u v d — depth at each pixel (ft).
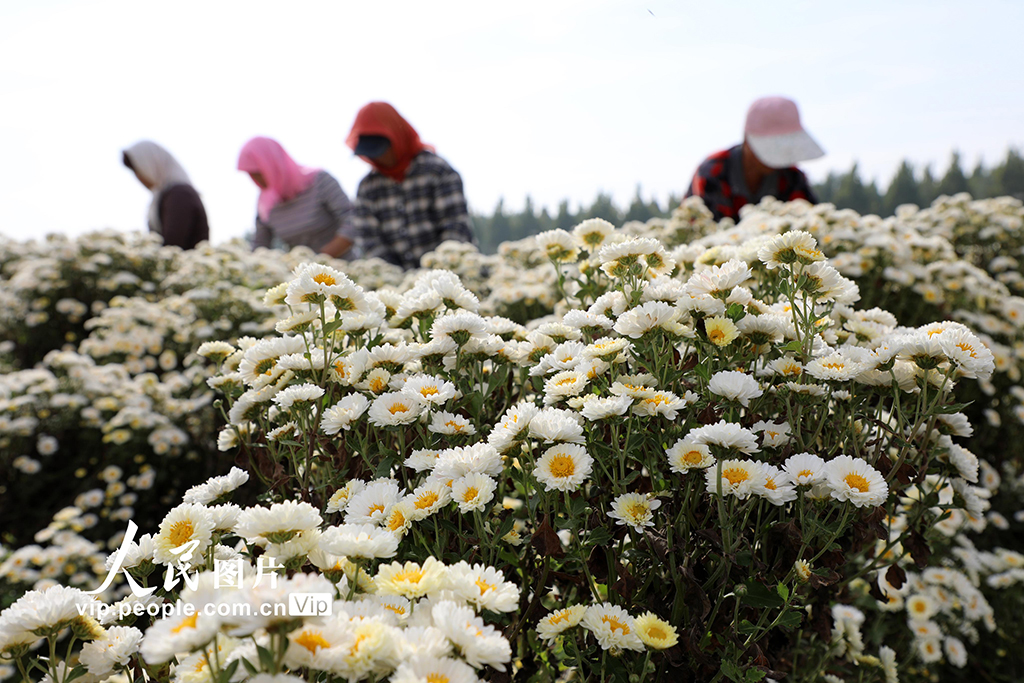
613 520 4.26
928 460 4.38
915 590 7.85
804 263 4.49
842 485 3.56
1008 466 10.02
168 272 17.25
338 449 4.58
